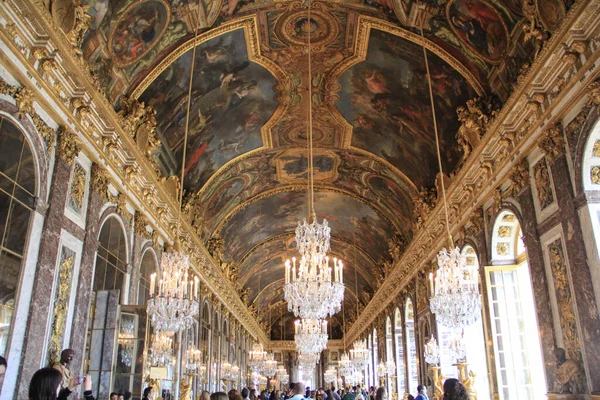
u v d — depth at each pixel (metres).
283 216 32.38
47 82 9.66
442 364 18.91
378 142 21.56
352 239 34.91
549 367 10.56
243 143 22.00
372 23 15.14
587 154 9.38
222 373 30.30
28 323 8.83
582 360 9.44
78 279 10.84
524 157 12.00
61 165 10.20
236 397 7.41
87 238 11.28
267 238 35.81
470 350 16.80
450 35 13.93
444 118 16.91
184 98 16.64
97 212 11.93
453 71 14.85
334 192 28.19
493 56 13.02
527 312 13.70
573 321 9.77
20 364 8.55
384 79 17.52
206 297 25.97
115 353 12.23
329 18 15.41
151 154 16.17
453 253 10.39
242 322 40.62
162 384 15.47
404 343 27.36
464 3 12.63
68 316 10.34
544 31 10.34
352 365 35.56
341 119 20.77
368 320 43.12
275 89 18.80
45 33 9.05
